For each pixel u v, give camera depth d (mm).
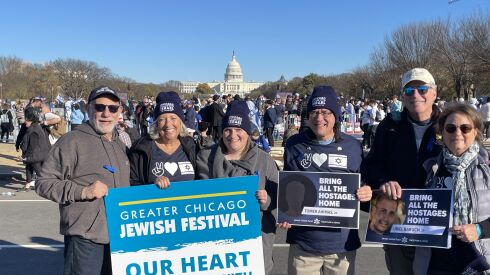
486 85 40656
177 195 3545
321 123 3646
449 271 3178
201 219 3564
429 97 3586
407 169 3590
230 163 3686
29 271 5719
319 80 80625
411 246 3545
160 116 3807
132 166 3775
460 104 3154
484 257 2980
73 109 18234
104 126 3504
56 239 7082
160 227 3529
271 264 3783
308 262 3717
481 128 3129
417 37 50688
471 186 3027
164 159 3785
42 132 10266
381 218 3410
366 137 20141
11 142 22734
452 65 44719
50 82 81500
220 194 3564
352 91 68062
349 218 3516
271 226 3773
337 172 3607
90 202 3420
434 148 3453
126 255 3484
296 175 3605
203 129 12102
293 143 3852
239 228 3580
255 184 3562
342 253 3666
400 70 51500
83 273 3400
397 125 3723
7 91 85438
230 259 3580
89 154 3467
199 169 3785
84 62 83625
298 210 3602
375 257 6230
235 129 3650
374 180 3645
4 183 12156
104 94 3488
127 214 3482
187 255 3559
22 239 7074
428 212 3211
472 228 2943
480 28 41281
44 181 3355
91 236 3393
